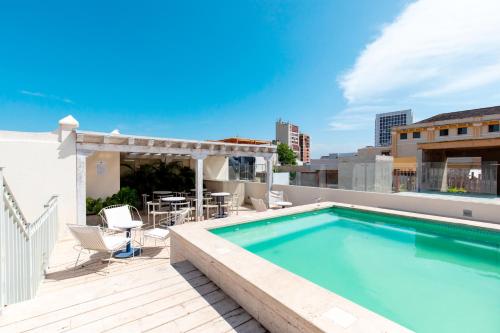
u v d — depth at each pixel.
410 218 6.62
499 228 5.25
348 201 8.84
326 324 1.88
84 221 7.03
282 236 6.27
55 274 4.41
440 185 12.18
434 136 25.73
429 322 2.99
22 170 6.23
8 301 2.77
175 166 13.68
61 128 6.75
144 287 3.15
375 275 4.29
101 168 9.80
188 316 2.58
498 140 12.32
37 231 3.95
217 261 3.16
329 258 5.02
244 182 12.74
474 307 3.30
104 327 2.37
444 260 4.88
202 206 9.36
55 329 2.33
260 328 2.41
